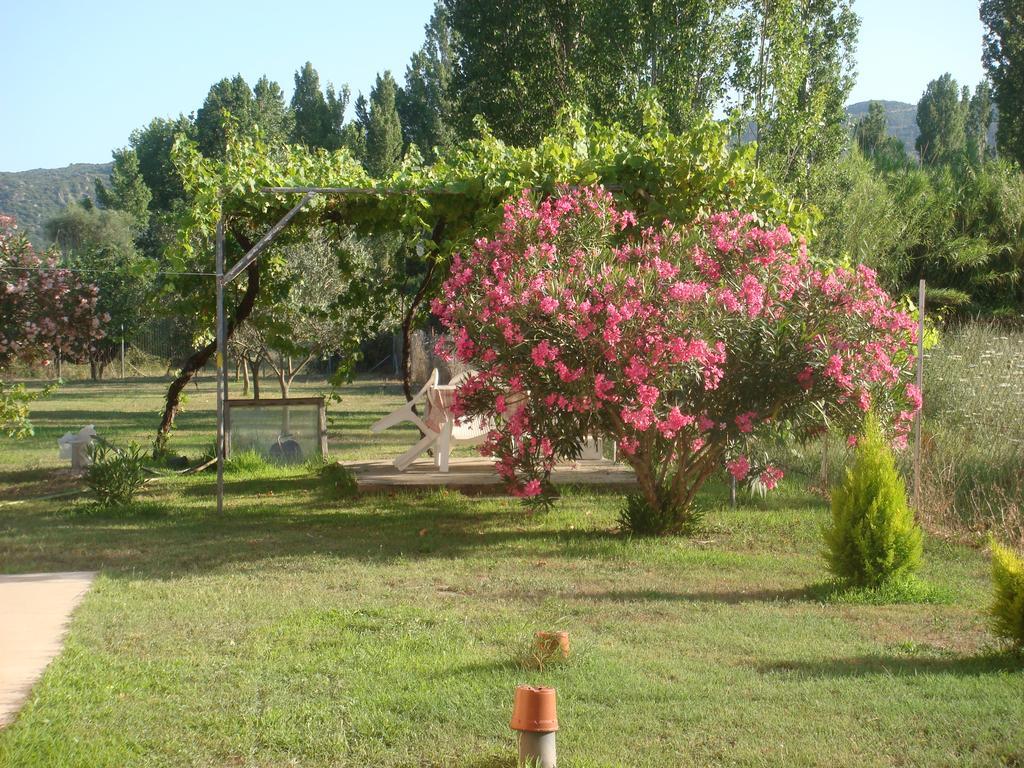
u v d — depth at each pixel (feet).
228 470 51.19
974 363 51.57
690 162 38.06
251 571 27.07
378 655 18.92
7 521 36.19
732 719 15.38
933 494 33.76
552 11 90.22
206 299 48.96
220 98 183.93
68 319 46.62
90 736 14.89
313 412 54.90
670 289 28.50
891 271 88.69
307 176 41.29
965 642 20.12
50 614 22.08
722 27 71.10
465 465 47.80
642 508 32.78
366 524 35.06
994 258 96.37
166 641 19.92
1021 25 112.68
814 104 63.21
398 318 54.08
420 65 180.24
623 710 15.81
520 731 13.21
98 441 42.04
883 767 13.56
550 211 32.99
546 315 29.09
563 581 25.80
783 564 27.94
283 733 14.99
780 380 30.37
